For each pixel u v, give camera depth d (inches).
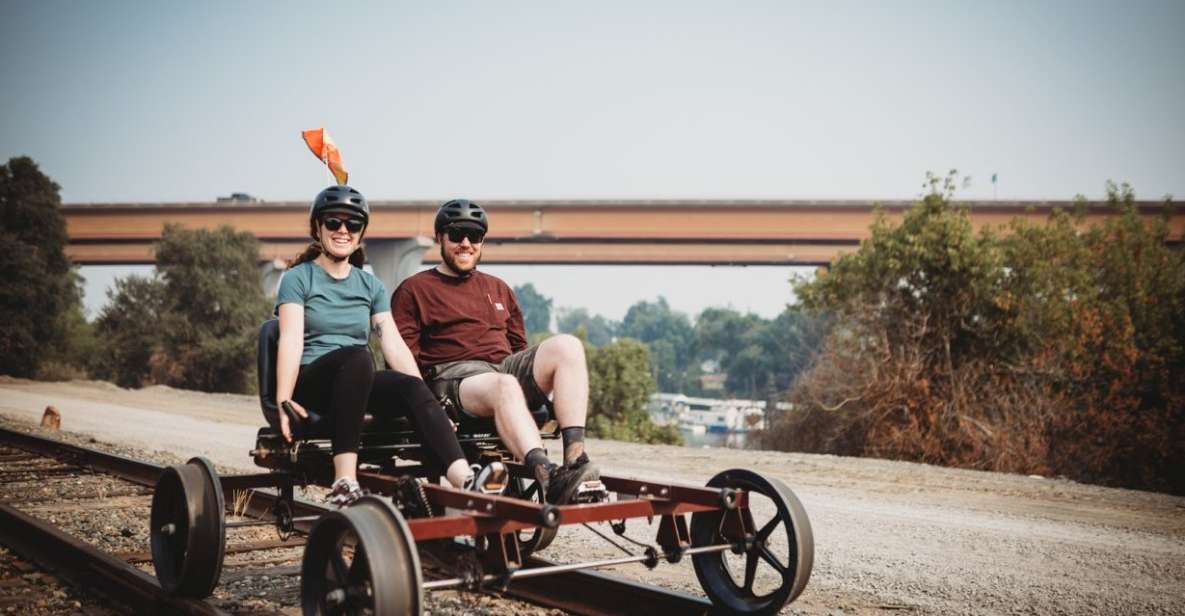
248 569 199.2
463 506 132.2
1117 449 575.5
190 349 1504.7
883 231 685.9
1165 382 578.6
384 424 161.3
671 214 1881.2
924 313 653.3
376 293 178.4
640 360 1038.4
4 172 1499.8
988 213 1542.8
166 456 436.5
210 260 1573.6
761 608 152.8
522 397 159.0
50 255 1530.5
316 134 174.1
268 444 163.9
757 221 1839.3
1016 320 620.1
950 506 338.3
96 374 1565.0
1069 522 308.5
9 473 350.0
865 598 195.3
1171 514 337.1
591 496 144.6
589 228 1907.0
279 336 164.1
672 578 208.2
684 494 147.9
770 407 746.2
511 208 1920.5
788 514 149.5
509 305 192.1
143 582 169.2
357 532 118.8
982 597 197.8
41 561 203.3
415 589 117.7
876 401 645.3
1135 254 646.5
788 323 4384.8
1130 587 211.5
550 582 172.7
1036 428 588.1
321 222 168.9
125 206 2047.2
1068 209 1510.8
